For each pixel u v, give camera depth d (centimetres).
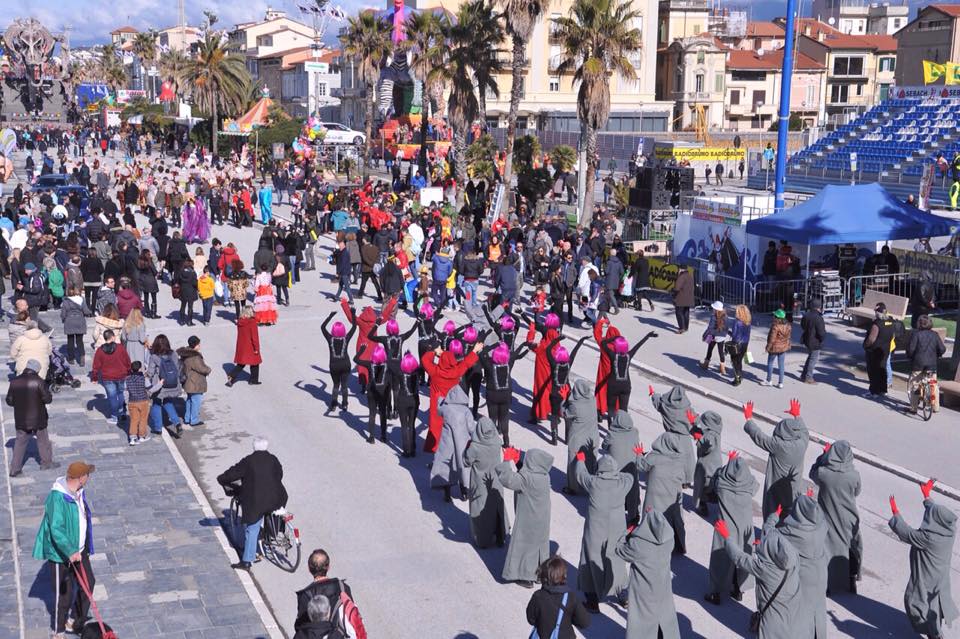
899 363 2216
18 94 12500
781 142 2892
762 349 2281
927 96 5750
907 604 1041
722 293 2736
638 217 3594
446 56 4478
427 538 1288
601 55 3775
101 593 1095
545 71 8038
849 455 1134
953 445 1661
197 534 1262
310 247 3266
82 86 12650
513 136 4078
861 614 1106
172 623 1031
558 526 1321
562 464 1561
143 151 7775
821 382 2034
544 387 1709
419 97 6819
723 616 1095
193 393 1691
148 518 1308
